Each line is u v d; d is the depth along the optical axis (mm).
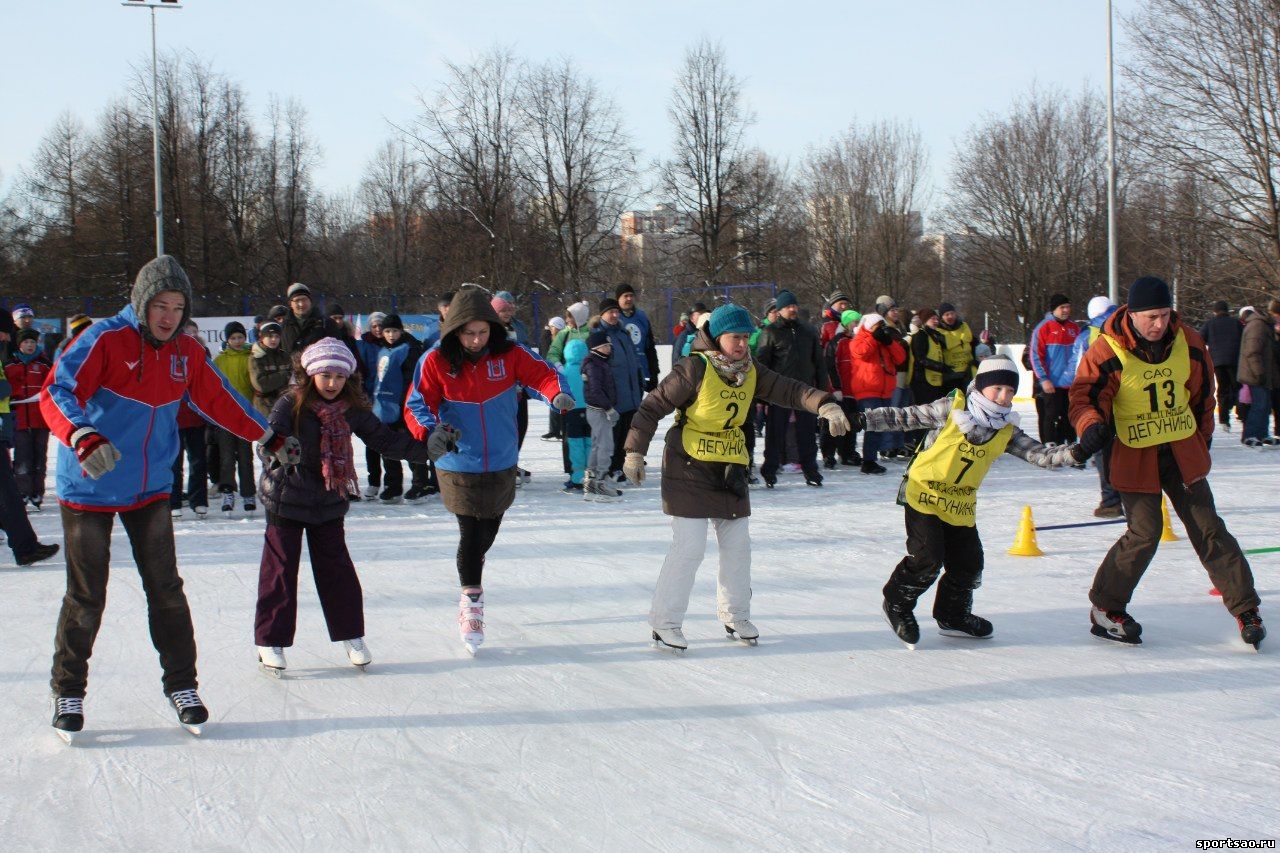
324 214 44531
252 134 39594
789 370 10320
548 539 7836
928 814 3156
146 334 3861
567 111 37031
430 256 37812
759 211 38188
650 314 25750
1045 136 41281
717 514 4820
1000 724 3898
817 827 3082
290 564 4594
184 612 3992
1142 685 4328
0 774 3562
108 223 38969
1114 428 4914
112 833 3123
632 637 5168
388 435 4699
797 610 5652
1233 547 4809
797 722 3953
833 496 9969
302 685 4469
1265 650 4793
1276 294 25703
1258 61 25062
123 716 4121
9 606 5980
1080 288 41562
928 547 4750
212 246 39062
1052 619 5422
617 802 3273
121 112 39344
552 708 4148
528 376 5004
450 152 36812
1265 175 25375
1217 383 15500
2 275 40344
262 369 8641
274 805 3297
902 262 45531
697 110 37031
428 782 3449
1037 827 3062
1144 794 3275
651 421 4801
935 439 4746
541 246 37000
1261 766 3482
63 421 3596
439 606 5824
